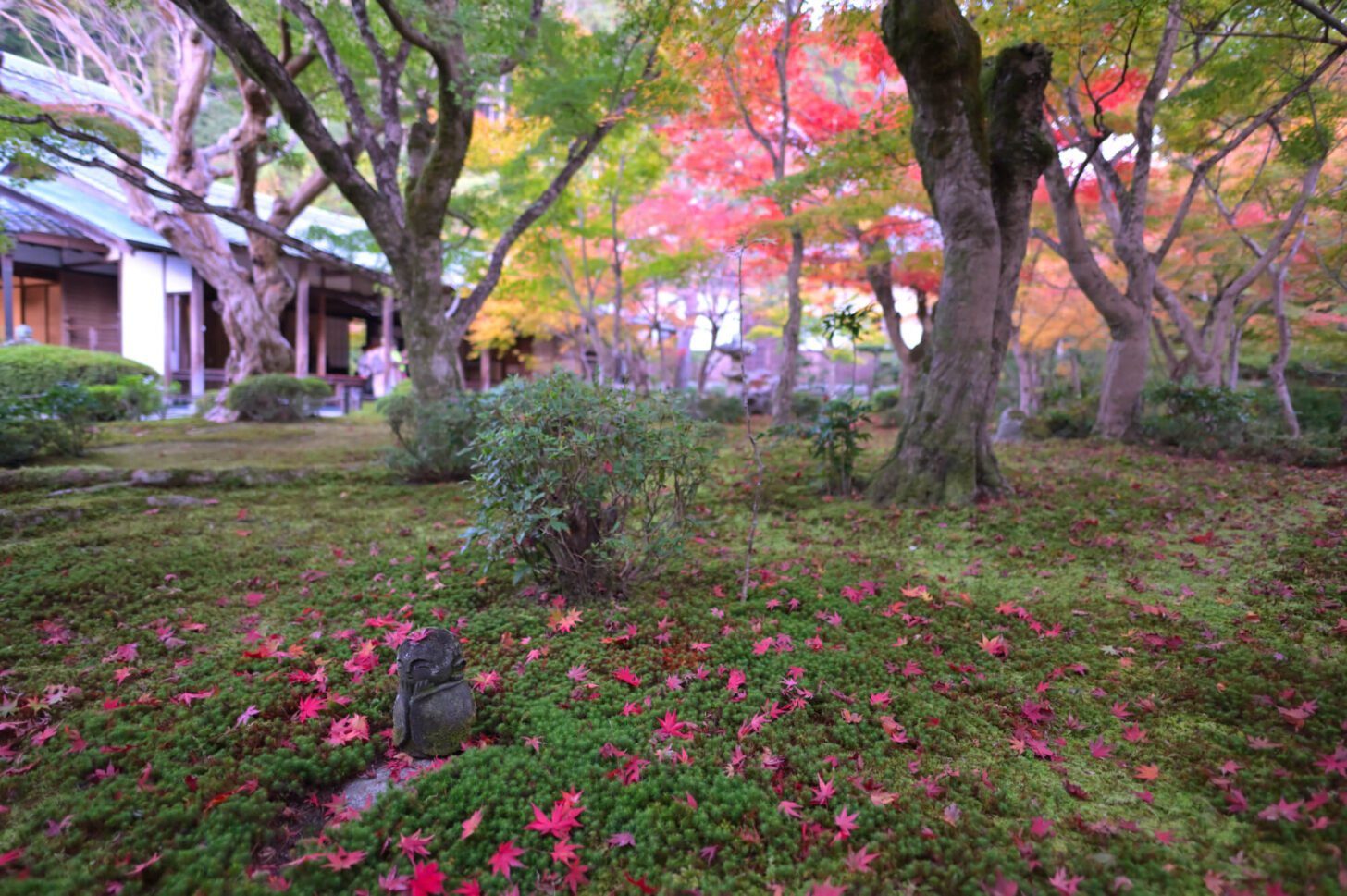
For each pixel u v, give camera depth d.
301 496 7.08
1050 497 6.47
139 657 3.25
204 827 2.06
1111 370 10.16
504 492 3.62
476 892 1.82
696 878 1.91
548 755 2.45
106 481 6.67
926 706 2.80
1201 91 7.76
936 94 5.93
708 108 11.17
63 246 13.93
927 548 5.19
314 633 3.51
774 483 7.53
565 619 3.54
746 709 2.76
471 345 22.72
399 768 2.45
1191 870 1.89
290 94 7.11
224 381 17.77
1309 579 4.05
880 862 1.93
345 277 18.23
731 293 20.31
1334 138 7.45
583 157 9.05
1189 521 5.62
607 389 3.86
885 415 15.11
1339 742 2.38
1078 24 6.56
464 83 7.43
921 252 12.01
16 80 11.35
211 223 12.80
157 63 12.61
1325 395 11.41
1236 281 10.29
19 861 1.91
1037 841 2.02
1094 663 3.19
